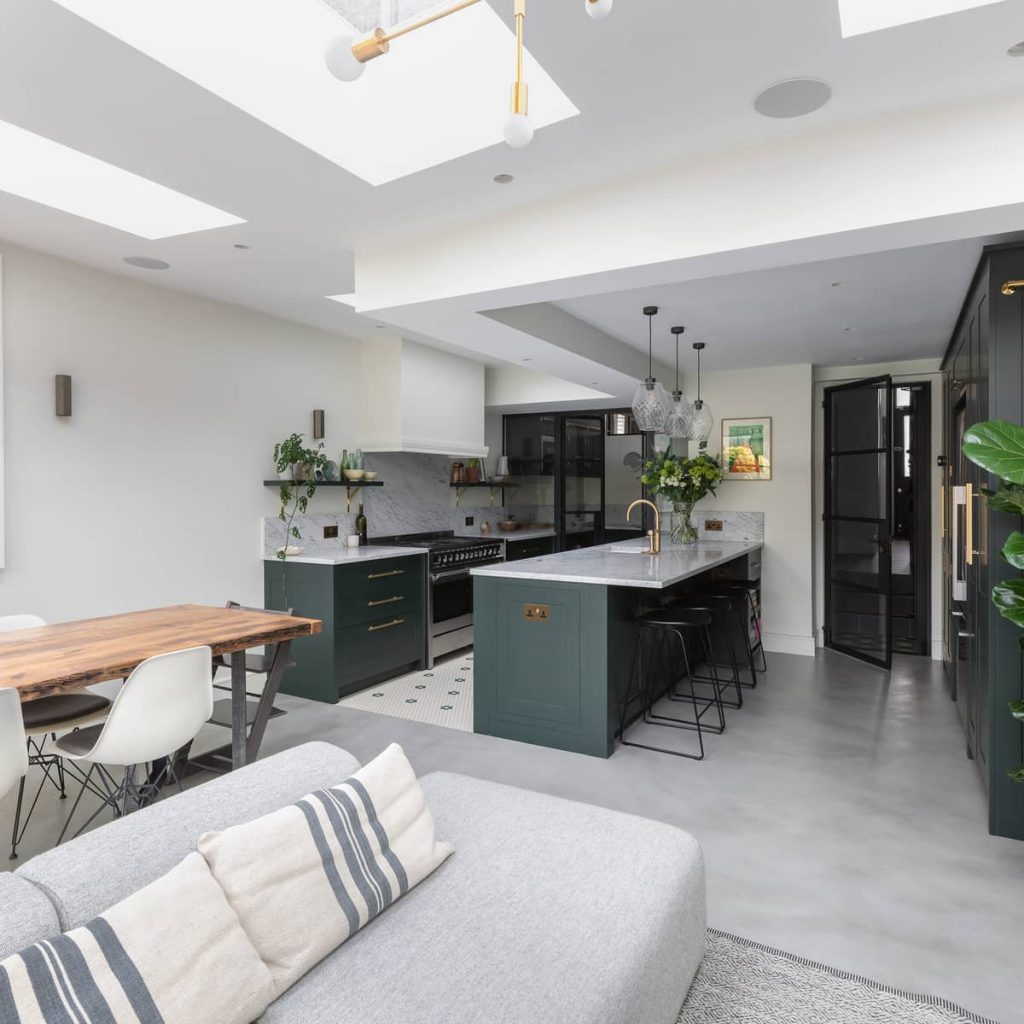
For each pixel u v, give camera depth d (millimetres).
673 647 4605
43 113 2064
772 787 3035
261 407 4621
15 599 3328
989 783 2611
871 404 5297
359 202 2729
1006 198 2047
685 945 1611
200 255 3398
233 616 3129
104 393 3695
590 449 7258
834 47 1790
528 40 1749
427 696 4480
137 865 1302
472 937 1395
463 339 3877
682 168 2469
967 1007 1717
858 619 5516
